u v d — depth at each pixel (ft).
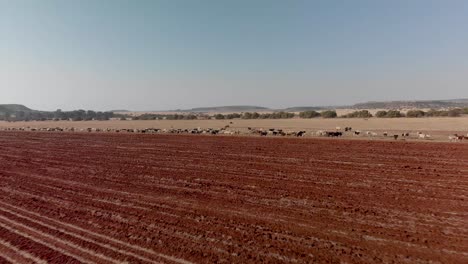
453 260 35.22
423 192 60.18
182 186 69.67
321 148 116.26
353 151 107.55
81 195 64.75
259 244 40.55
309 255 37.27
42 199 62.69
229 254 38.17
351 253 37.45
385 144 119.44
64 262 37.24
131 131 227.40
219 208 54.75
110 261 37.14
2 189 71.51
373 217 48.55
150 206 56.75
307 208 53.52
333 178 72.59
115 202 59.62
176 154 114.21
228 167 88.22
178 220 49.67
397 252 37.37
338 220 47.80
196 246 40.47
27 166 98.89
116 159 106.83
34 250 40.50
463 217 47.39
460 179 68.08
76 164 99.66
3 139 190.19
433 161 86.79
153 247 40.42
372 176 73.41
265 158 100.17
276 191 63.77
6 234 45.88
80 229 46.93
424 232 42.65
